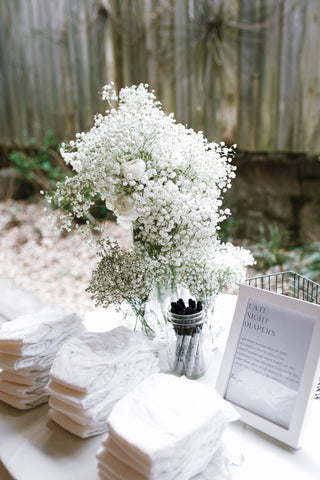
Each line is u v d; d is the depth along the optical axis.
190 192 1.19
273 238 3.46
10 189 5.27
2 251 4.29
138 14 3.81
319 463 0.96
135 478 0.80
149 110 1.26
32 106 4.86
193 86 3.71
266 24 3.25
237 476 0.93
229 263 1.30
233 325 1.16
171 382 1.00
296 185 3.50
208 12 3.47
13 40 4.68
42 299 3.38
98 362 1.04
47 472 0.96
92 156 1.21
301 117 3.29
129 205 1.17
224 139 3.69
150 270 1.22
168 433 0.83
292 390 1.03
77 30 4.23
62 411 1.03
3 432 1.11
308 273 3.06
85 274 3.71
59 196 1.27
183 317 1.16
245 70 3.44
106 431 1.08
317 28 3.06
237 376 1.14
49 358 1.20
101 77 4.26
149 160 1.21
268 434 1.05
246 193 3.75
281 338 1.07
